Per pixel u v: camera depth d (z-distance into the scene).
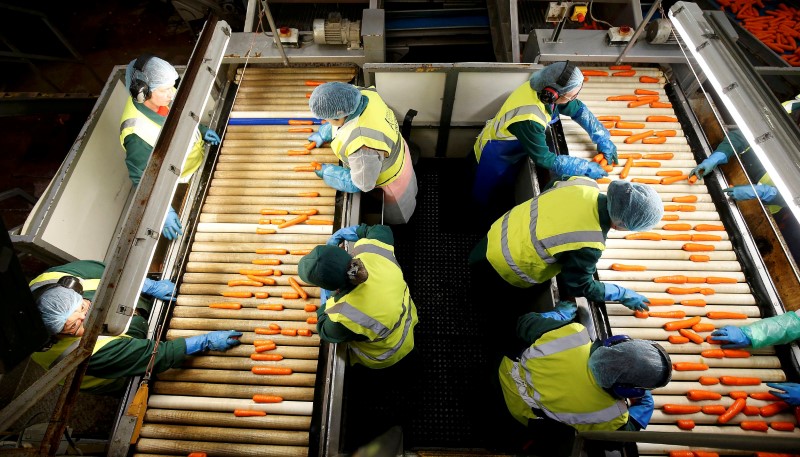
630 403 2.45
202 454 2.63
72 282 2.68
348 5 5.11
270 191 3.55
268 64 4.04
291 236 3.35
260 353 2.97
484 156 3.54
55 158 6.07
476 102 3.78
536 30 3.66
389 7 5.20
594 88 3.90
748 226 3.39
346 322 2.28
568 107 3.40
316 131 3.74
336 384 2.69
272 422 2.76
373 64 3.39
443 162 4.82
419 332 4.04
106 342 2.61
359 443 3.39
